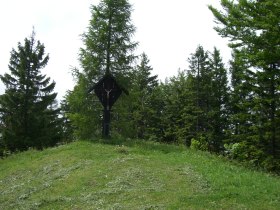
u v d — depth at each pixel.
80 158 18.89
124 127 25.11
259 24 22.03
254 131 28.67
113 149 20.20
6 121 41.22
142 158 17.97
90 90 23.56
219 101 45.16
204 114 46.31
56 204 13.77
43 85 42.28
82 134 24.48
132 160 17.62
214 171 15.55
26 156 22.81
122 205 12.61
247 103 28.38
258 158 26.44
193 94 47.38
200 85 46.94
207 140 44.25
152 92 58.91
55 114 45.78
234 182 13.89
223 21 23.95
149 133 55.16
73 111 25.38
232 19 23.27
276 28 21.17
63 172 17.28
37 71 41.72
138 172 15.77
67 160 19.00
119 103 25.05
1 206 14.84
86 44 24.84
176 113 54.34
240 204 11.80
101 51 24.88
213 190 13.20
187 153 19.53
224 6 23.86
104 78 23.44
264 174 16.45
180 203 12.21
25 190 16.16
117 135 24.89
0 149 38.75
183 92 52.97
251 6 22.61
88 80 24.88
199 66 47.44
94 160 18.31
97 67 24.78
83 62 24.72
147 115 54.91
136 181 14.84
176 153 19.58
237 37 23.72
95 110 24.80
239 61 24.66
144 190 13.80
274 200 12.10
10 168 20.92
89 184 15.18
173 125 54.47
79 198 13.93
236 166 17.45
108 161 17.80
